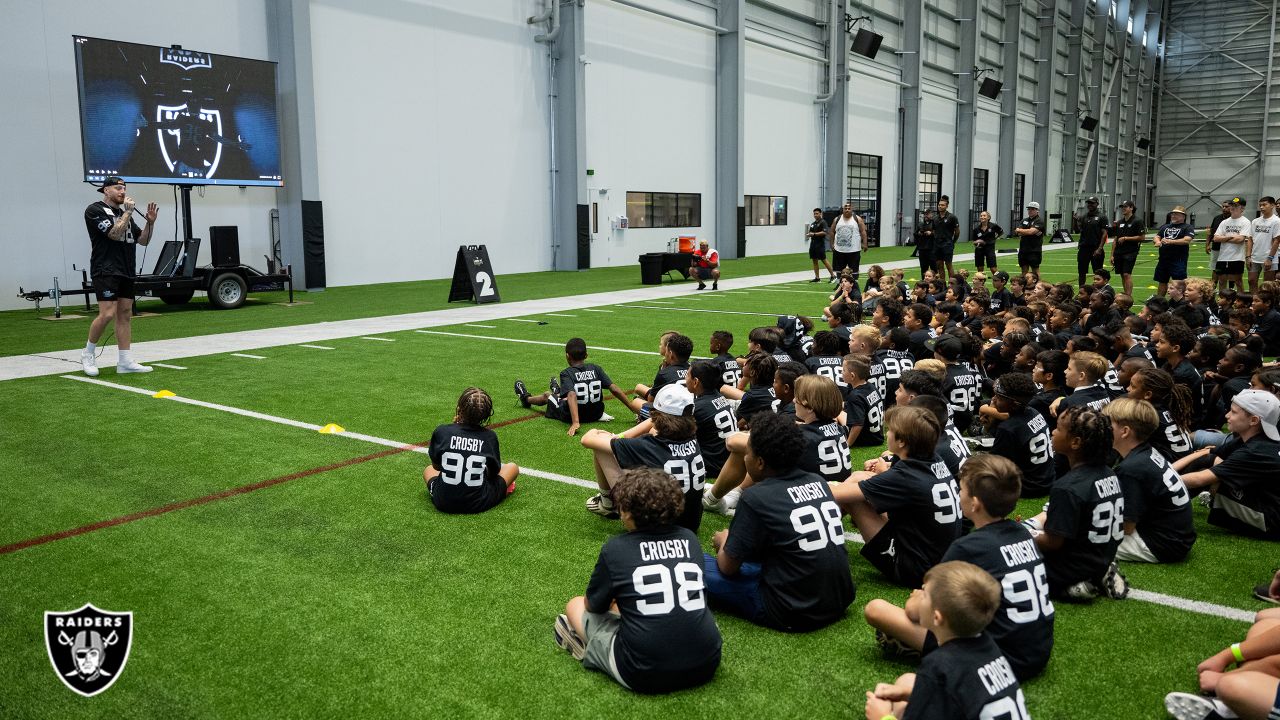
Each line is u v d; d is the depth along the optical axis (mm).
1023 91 43062
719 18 27859
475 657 3277
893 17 34312
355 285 19609
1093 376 5375
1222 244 13453
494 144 22266
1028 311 8805
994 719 2223
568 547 4367
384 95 19656
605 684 3090
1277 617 3072
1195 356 6570
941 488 3705
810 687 3066
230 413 7230
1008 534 3037
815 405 4492
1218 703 2740
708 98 28109
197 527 4621
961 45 38031
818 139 32625
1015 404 5004
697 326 12672
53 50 14672
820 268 24359
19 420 6945
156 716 2883
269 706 2938
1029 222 16203
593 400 6957
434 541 4441
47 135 14742
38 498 5066
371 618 3588
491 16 21750
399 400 7754
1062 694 3033
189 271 14898
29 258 14750
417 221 20734
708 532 4645
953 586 2268
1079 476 3611
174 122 15297
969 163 38812
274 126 16734
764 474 3477
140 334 11984
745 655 3303
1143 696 3018
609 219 25234
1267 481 4426
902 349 7023
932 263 18109
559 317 13812
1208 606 3725
